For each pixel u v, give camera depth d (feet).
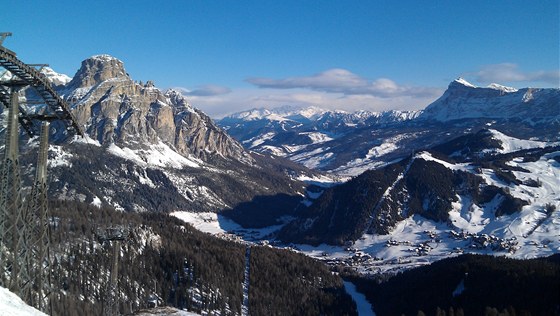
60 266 577.43
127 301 563.48
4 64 233.35
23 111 269.23
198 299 631.56
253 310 644.69
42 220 267.80
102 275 595.06
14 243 247.29
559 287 538.06
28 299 255.50
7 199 251.80
